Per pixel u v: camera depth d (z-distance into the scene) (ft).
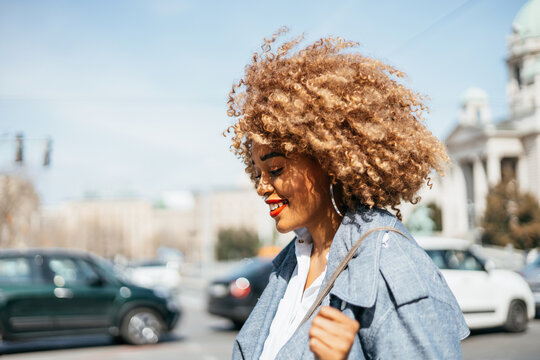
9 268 28.50
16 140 54.44
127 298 30.37
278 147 3.86
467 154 214.07
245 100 4.29
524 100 214.90
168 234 424.46
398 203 4.01
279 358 3.39
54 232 222.28
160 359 26.63
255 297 36.14
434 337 2.98
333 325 2.91
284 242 184.75
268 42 4.32
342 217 3.93
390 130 3.74
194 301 64.85
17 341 27.63
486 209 155.63
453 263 29.55
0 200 118.21
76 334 28.78
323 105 3.66
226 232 287.69
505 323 30.27
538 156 197.67
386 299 3.08
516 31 219.61
